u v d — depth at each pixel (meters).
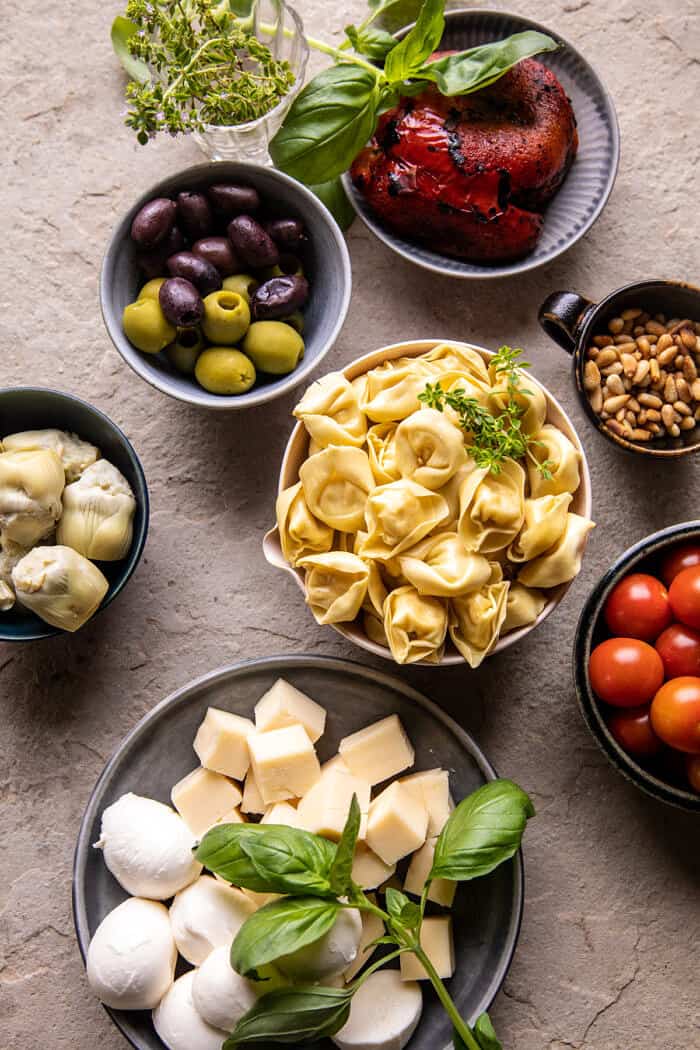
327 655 1.21
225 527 1.28
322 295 1.22
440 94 1.20
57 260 1.30
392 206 1.21
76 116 1.31
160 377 1.16
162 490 1.29
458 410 1.06
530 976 1.25
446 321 1.31
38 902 1.25
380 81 1.15
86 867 1.17
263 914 1.02
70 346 1.30
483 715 1.27
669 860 1.26
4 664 1.27
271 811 1.17
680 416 1.22
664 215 1.32
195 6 1.12
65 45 1.31
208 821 1.20
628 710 1.17
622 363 1.22
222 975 1.10
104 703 1.26
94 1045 1.24
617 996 1.25
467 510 1.05
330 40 1.32
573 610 1.28
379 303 1.31
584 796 1.27
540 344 1.31
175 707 1.20
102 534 1.15
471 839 1.05
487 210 1.19
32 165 1.30
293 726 1.18
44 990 1.24
